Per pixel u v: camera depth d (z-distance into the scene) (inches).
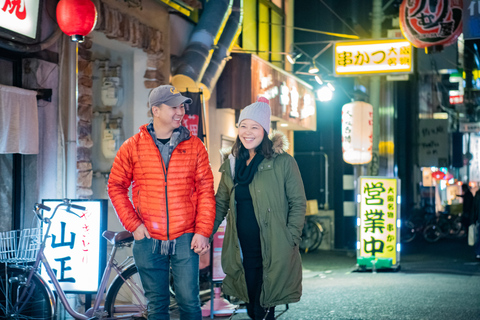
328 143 706.2
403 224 842.8
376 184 472.4
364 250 475.5
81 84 288.2
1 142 237.3
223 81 443.2
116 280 240.5
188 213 170.9
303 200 181.5
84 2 251.0
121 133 333.7
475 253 581.0
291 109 538.6
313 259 583.2
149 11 335.9
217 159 445.4
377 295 338.0
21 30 244.4
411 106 936.3
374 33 602.5
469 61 1024.2
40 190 264.4
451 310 291.0
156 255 170.7
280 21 628.1
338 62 526.9
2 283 240.5
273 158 181.6
